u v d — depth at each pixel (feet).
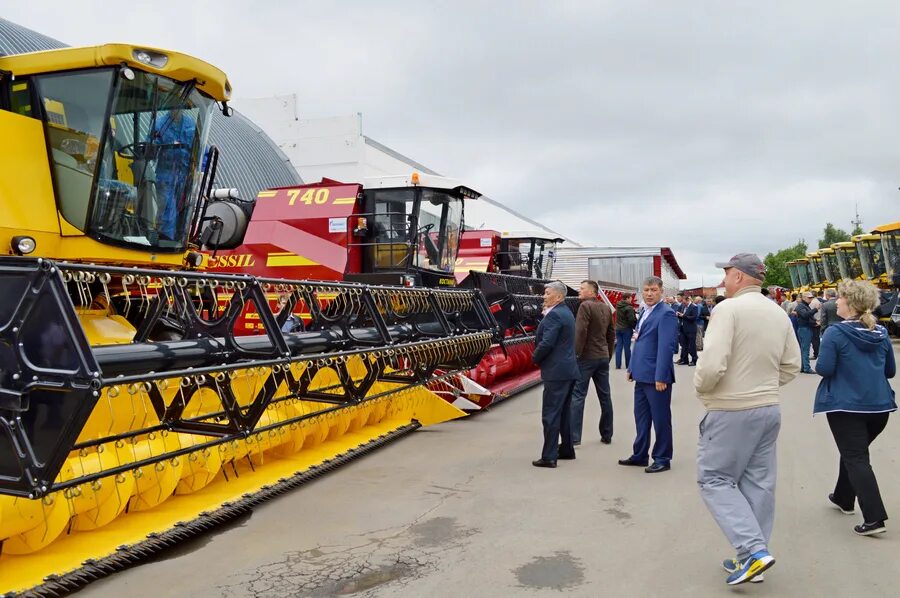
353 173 85.87
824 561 15.62
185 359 15.24
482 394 34.60
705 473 14.57
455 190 44.50
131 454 16.33
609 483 22.41
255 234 42.39
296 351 19.24
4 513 13.14
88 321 21.56
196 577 15.20
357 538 17.53
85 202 21.63
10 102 22.00
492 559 16.05
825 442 27.86
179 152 23.75
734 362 14.24
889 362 17.52
